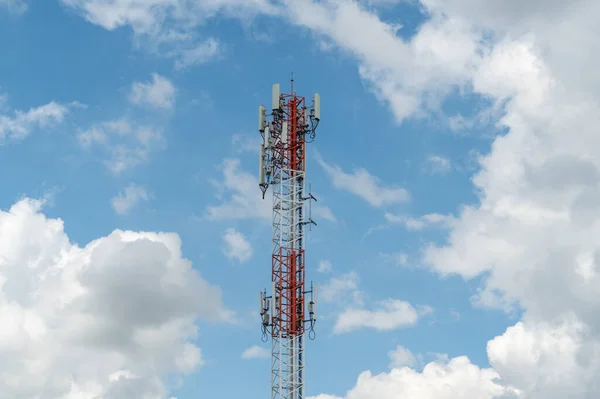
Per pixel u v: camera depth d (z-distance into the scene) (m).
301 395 158.00
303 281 163.75
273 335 160.75
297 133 174.38
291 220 168.38
